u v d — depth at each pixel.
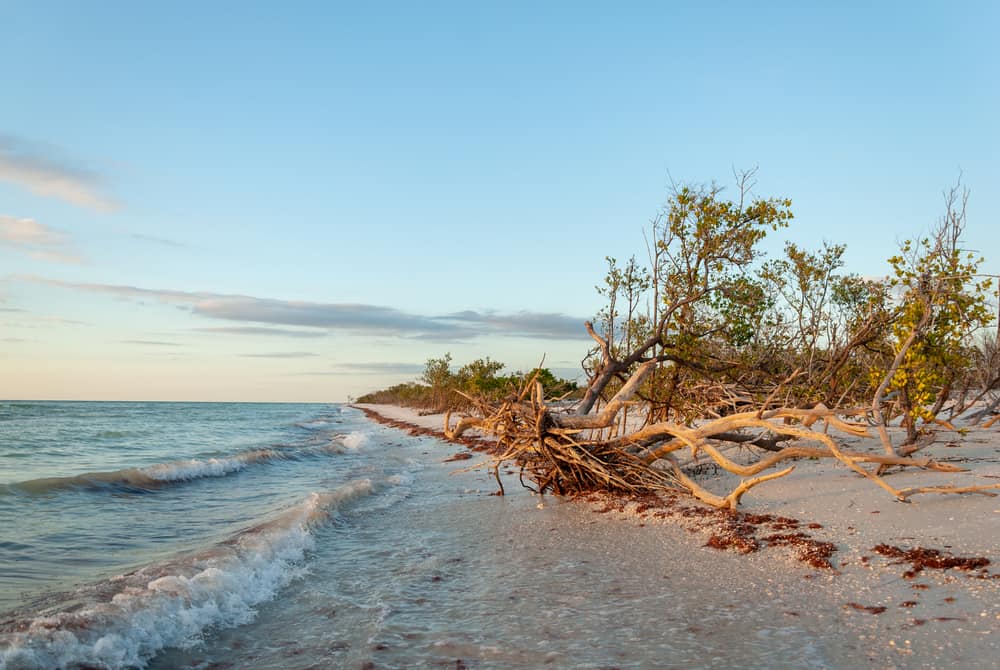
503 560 8.51
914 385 11.59
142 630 5.80
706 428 11.65
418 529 10.75
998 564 6.42
